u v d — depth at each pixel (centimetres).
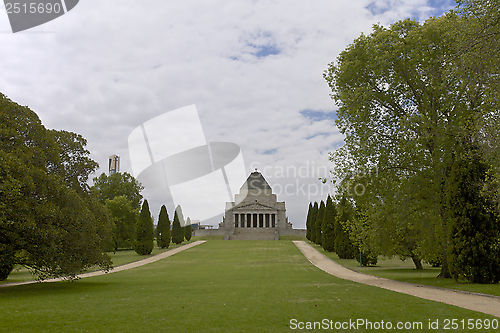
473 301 1920
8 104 2558
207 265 5519
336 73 3475
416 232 3266
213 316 1497
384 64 2995
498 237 2520
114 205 8094
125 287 2794
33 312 1598
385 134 3262
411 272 4212
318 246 9075
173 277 3806
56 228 2509
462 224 2630
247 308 1684
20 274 4306
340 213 3406
